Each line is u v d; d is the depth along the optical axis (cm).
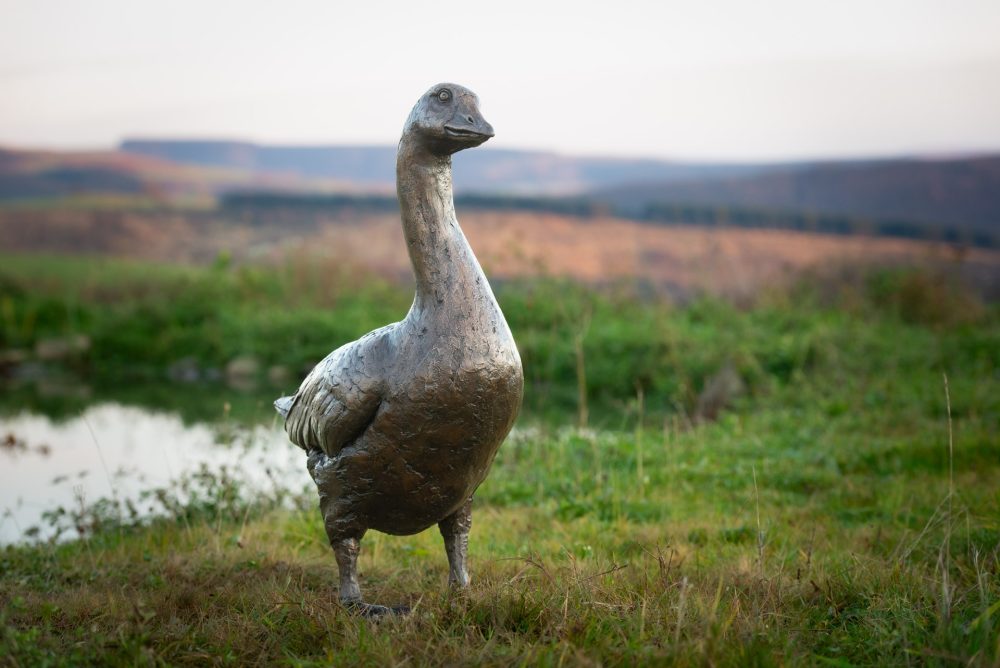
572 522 655
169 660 399
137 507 794
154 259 3109
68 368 1814
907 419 951
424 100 425
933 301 1633
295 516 688
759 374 1224
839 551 554
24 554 590
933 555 536
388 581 521
